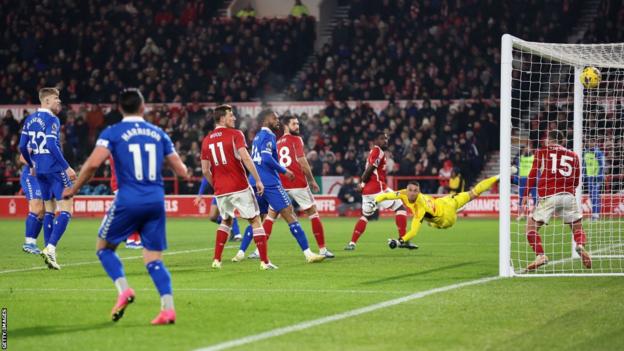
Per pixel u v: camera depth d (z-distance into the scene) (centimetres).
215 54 6091
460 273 2088
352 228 4050
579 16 6034
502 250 2017
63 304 1606
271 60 6091
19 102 5975
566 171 2088
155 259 1398
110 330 1345
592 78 2236
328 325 1370
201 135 5547
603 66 2392
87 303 1619
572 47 2173
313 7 6662
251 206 2177
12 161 5591
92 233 3800
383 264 2312
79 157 5600
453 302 1595
